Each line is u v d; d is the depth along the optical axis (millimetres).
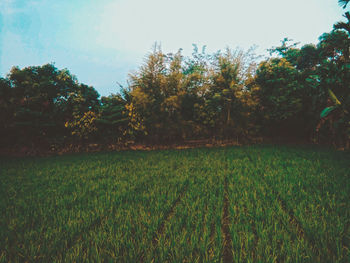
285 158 8344
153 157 9930
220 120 14422
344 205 3369
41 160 10109
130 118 12734
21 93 12328
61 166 8266
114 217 3305
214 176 5859
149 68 12797
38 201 4188
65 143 13250
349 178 5023
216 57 14328
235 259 2170
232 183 5027
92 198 4258
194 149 12750
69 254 2285
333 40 8359
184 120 14008
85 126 12562
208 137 15516
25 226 3055
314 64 14305
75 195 4445
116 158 9969
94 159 9859
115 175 6426
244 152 10523
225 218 3311
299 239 2453
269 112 14008
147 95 12359
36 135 12469
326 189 4258
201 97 14500
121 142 13664
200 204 3633
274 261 2070
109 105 13508
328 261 2059
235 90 12992
